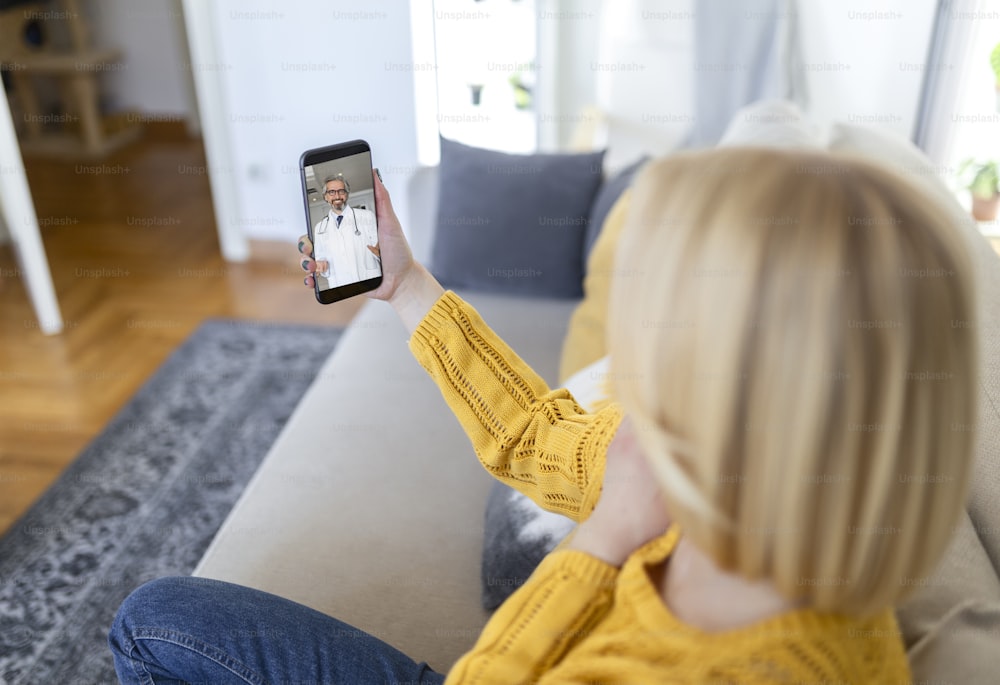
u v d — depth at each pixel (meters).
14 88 4.42
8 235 3.36
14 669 1.59
